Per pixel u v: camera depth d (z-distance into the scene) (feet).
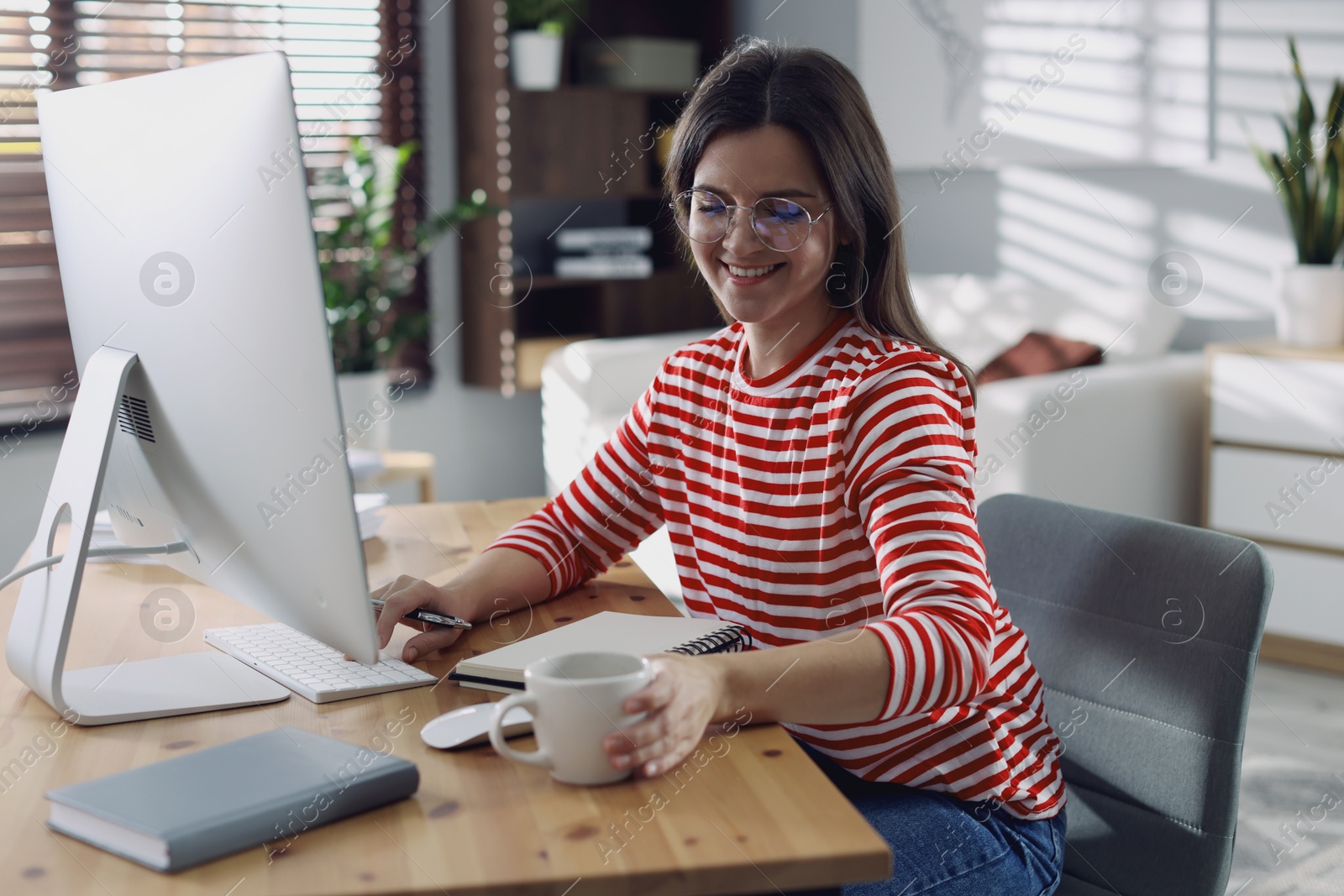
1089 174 12.01
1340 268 9.60
